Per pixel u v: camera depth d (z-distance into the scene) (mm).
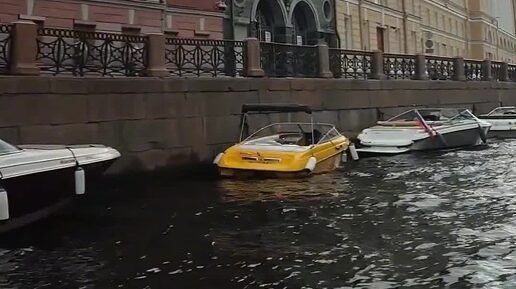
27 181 8125
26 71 10680
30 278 6301
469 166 14547
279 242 7586
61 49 11383
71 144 11242
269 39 26422
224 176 12570
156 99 12750
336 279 6070
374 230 8133
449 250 7043
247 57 15383
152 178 12594
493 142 20844
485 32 61781
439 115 19297
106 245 7582
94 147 9484
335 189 11328
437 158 16312
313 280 6055
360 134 17688
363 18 34344
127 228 8461
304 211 9438
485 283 5852
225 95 14344
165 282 6090
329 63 18469
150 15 19953
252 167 12281
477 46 60344
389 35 38469
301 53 17469
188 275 6305
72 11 17875
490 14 65000
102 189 11531
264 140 13523
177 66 13562
